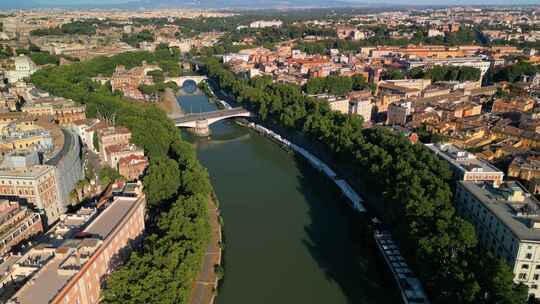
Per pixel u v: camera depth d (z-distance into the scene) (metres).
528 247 175.38
